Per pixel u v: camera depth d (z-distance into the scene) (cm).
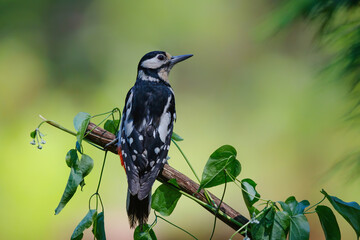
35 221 1098
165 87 613
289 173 1394
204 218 1316
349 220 350
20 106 1580
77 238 390
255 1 1716
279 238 354
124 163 484
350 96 290
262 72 1562
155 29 1762
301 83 1423
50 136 1205
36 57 1702
